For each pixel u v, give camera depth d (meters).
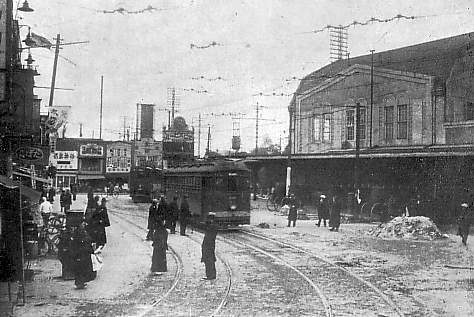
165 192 39.38
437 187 33.16
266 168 60.12
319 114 53.16
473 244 25.02
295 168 48.44
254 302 12.99
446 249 23.19
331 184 43.25
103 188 82.25
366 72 46.91
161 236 17.14
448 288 14.99
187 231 30.23
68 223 16.08
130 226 32.72
